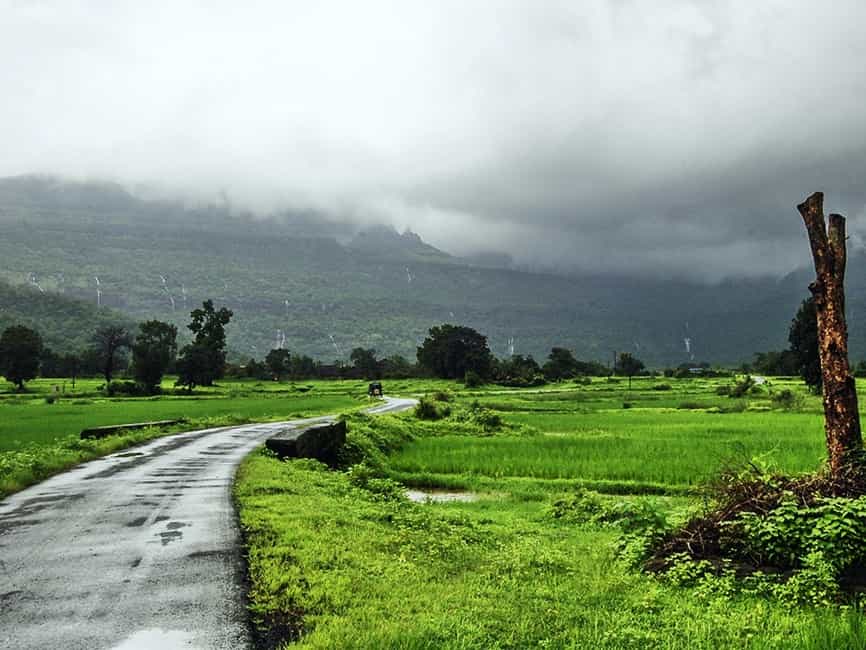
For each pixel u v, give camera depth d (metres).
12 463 17.48
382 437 33.81
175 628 6.85
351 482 18.41
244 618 7.10
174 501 13.73
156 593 7.88
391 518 12.98
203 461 20.80
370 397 95.69
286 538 10.10
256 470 18.05
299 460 22.86
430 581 8.63
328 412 55.91
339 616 7.02
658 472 23.92
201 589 8.01
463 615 7.16
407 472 26.83
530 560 9.95
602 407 71.94
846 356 10.56
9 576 8.58
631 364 177.50
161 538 10.48
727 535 9.79
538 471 25.36
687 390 110.31
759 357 183.62
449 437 39.75
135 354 104.94
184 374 113.44
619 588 8.74
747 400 74.44
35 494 14.80
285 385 138.12
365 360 180.62
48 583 8.28
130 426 30.62
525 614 7.36
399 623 6.81
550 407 71.62
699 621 7.23
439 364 164.00
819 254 10.71
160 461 20.80
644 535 10.94
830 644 6.48
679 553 9.70
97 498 14.18
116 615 7.20
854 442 10.36
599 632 6.92
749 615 7.38
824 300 10.66
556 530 14.91
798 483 10.15
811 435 33.75
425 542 10.71
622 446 30.47
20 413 50.97
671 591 8.51
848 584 8.40
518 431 43.50
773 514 9.41
